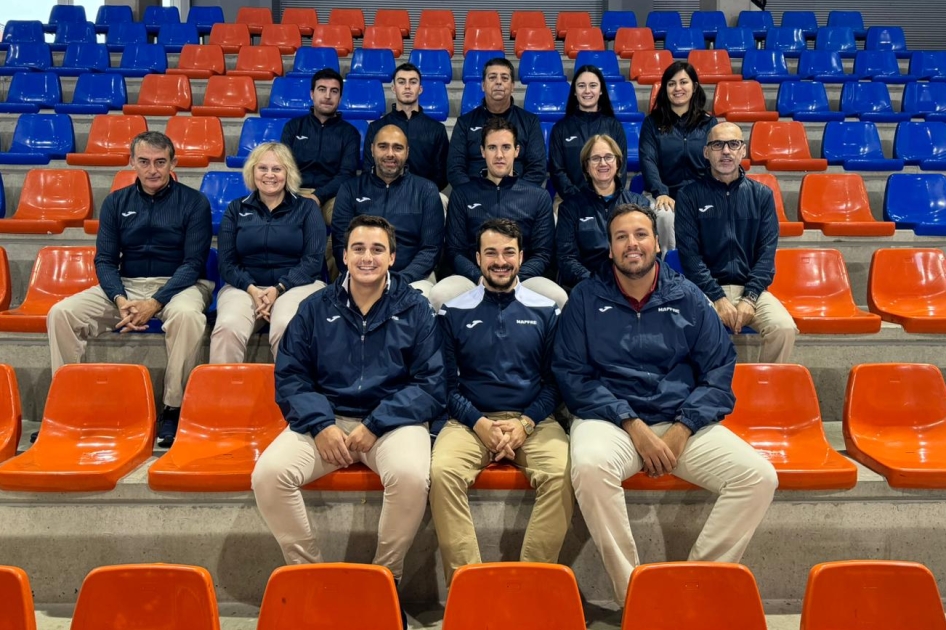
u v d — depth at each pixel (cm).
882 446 251
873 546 235
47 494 227
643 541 235
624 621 159
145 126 484
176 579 158
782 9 841
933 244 383
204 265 314
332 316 239
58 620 220
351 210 328
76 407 249
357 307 240
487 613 158
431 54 635
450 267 337
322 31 697
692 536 235
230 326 282
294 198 312
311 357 242
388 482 217
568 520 221
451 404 242
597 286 246
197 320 285
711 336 241
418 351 240
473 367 247
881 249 332
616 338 242
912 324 306
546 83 546
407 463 216
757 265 308
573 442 228
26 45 653
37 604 230
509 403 245
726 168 309
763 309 301
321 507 233
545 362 252
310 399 229
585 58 630
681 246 318
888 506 234
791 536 235
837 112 529
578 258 325
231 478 226
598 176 321
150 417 249
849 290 328
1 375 246
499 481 230
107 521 230
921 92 576
